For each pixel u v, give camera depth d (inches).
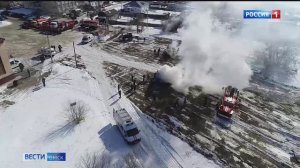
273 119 1291.8
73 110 1202.0
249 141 1146.7
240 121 1263.5
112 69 1696.6
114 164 994.1
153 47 2043.6
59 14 2785.4
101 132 1149.1
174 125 1214.9
